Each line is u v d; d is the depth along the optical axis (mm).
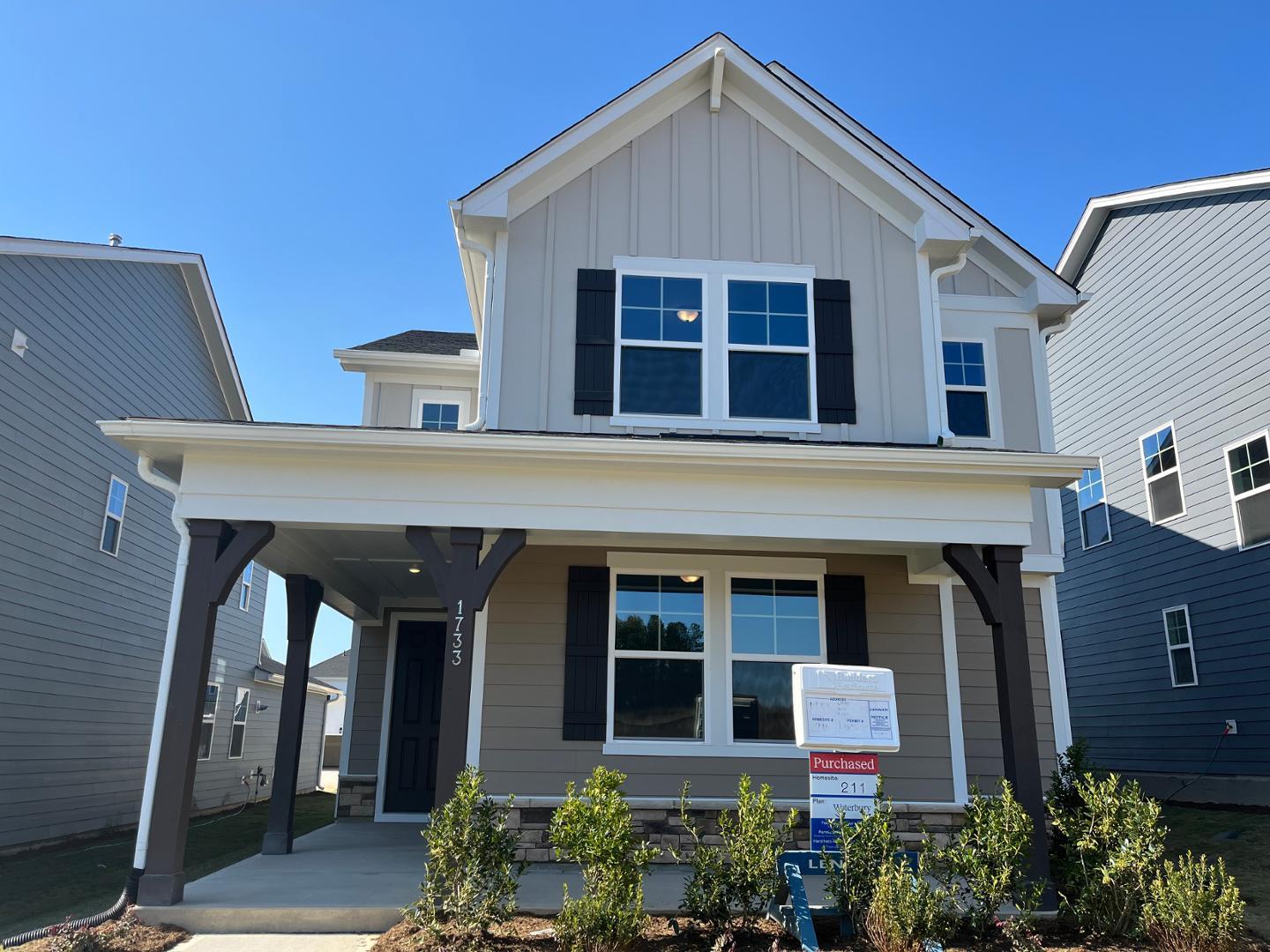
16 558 10516
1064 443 16453
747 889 5574
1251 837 9367
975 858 5680
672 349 8594
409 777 11914
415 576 10242
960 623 8586
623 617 8188
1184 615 13266
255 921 5840
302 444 6473
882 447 6824
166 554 14844
